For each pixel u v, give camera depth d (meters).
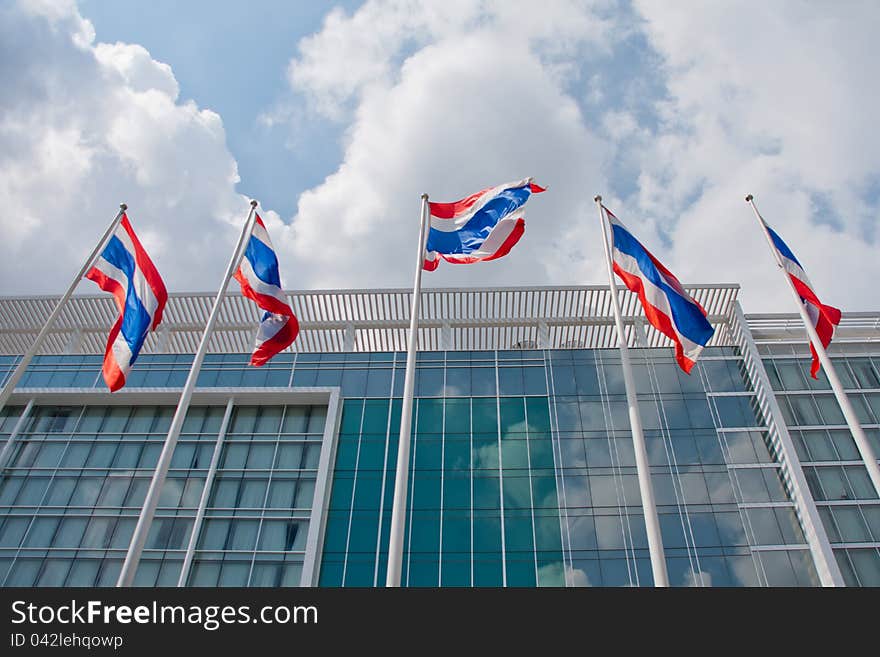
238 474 35.62
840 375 39.59
